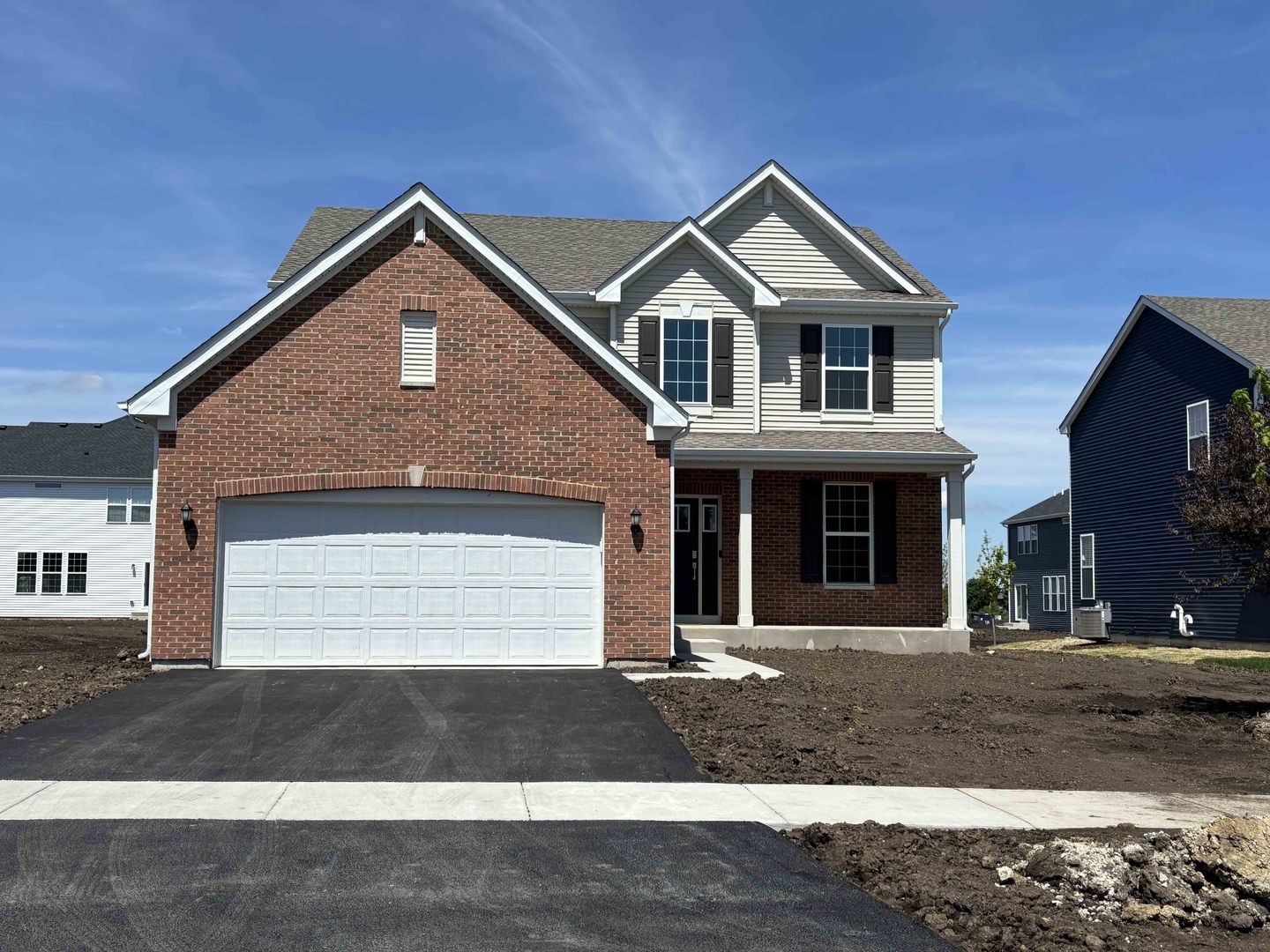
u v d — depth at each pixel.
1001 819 9.26
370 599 17.05
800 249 24.94
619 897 7.01
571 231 26.98
